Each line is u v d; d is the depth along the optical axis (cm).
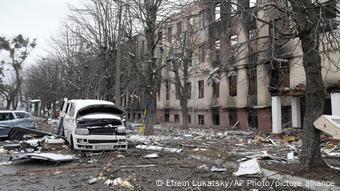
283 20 1066
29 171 1147
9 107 6344
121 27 2367
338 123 888
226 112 3247
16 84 6456
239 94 3033
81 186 921
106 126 1520
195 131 2842
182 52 2200
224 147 1769
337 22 991
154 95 2394
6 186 921
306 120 1026
